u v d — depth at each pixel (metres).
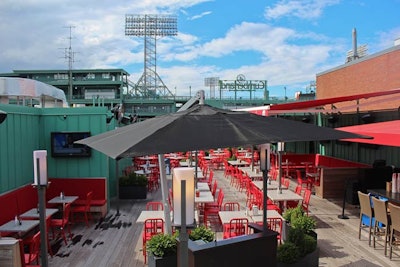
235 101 50.81
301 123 4.26
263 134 3.49
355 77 14.56
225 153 24.08
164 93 69.12
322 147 18.61
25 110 10.20
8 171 9.11
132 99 62.28
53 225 8.41
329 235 8.74
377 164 12.23
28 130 10.39
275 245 5.07
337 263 6.99
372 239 8.39
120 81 63.22
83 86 64.81
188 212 3.51
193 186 3.52
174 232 6.40
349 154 15.66
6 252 5.17
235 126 3.64
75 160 11.26
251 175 13.35
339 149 16.64
